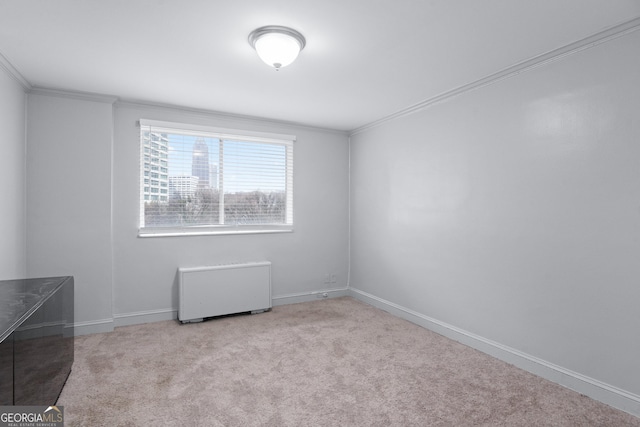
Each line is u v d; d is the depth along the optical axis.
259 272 4.02
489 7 1.88
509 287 2.72
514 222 2.68
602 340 2.17
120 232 3.54
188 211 3.91
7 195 2.70
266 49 2.19
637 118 2.01
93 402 2.13
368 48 2.38
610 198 2.13
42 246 3.13
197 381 2.40
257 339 3.19
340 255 4.80
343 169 4.81
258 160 4.29
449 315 3.26
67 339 2.39
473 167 3.02
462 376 2.50
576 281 2.30
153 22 2.04
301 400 2.18
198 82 3.01
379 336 3.28
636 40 2.02
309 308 4.22
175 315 3.79
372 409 2.08
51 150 3.16
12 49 2.39
